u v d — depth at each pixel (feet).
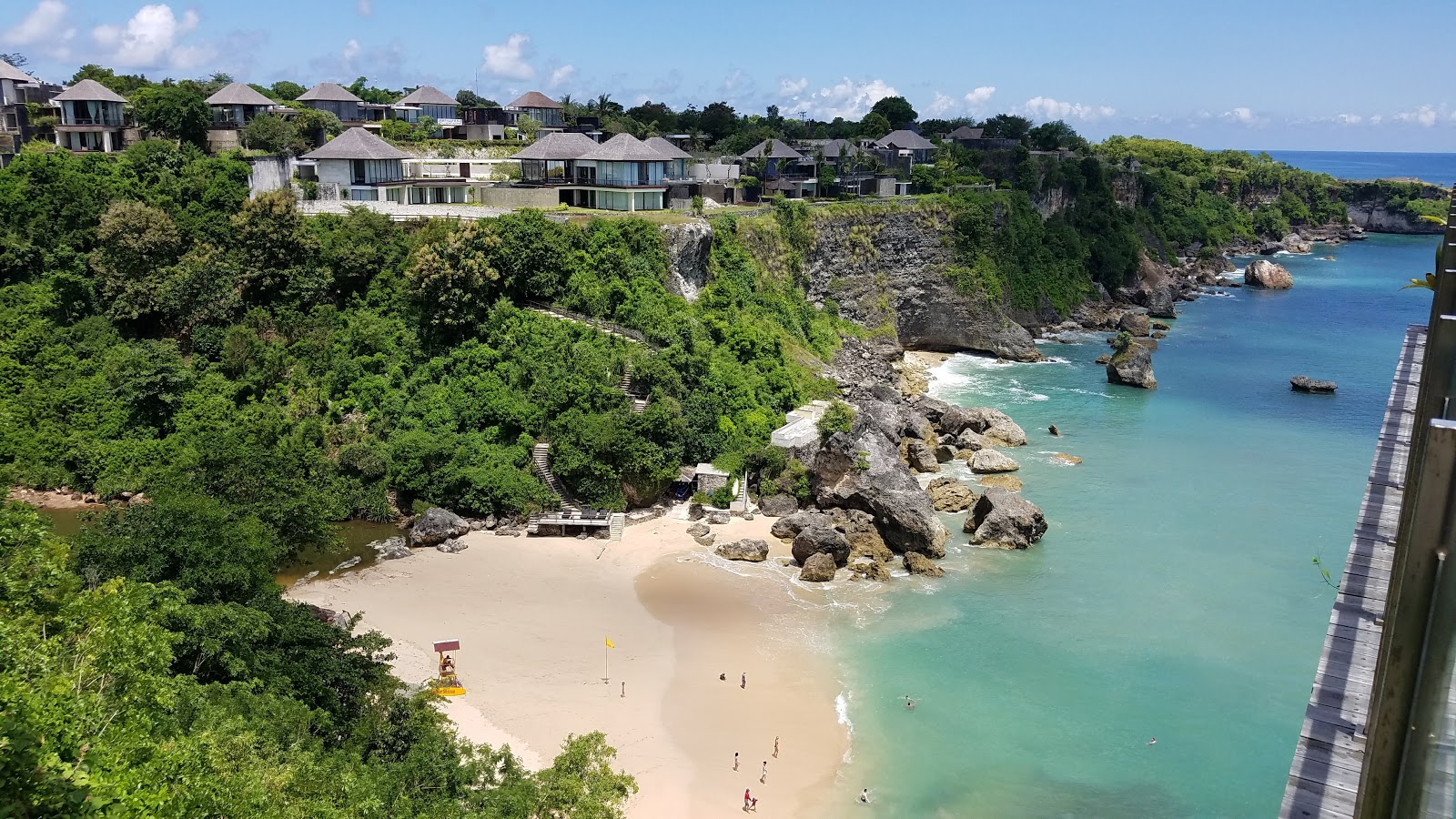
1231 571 205.67
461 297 253.44
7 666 86.63
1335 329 458.09
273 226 266.16
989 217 420.77
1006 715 155.74
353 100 404.98
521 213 280.51
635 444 227.20
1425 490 27.07
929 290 403.54
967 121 652.48
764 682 162.71
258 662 128.06
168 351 245.86
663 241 298.15
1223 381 360.89
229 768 91.09
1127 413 319.47
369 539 211.20
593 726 148.77
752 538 217.56
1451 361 36.37
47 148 329.11
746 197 409.49
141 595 112.37
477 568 198.70
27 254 263.90
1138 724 154.20
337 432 234.38
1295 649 176.14
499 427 234.38
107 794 73.92
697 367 257.55
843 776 140.77
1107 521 231.30
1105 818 133.69
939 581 200.64
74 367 246.06
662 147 342.03
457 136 419.95
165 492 177.58
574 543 211.82
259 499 193.67
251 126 343.87
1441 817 27.89
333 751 119.55
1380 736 28.94
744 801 134.62
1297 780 44.80
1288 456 279.08
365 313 262.26
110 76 412.57
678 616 182.80
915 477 244.83
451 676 155.94
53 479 225.15
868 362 344.49
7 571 106.42
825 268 371.76
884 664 169.27
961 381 356.38
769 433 251.39
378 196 315.78
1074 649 175.22
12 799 69.10
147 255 263.29
